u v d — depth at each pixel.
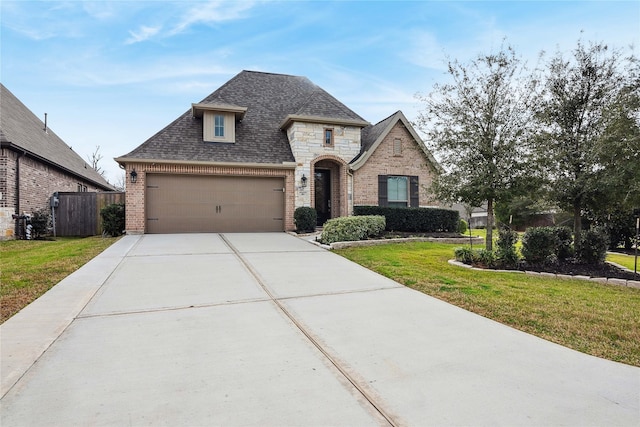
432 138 9.79
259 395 2.90
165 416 2.60
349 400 2.85
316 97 15.88
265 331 4.32
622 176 7.48
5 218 13.40
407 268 8.05
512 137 8.90
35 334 4.07
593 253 8.78
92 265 7.66
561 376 3.31
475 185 9.15
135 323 4.50
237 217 14.08
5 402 2.73
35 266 7.50
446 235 14.28
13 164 13.85
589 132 8.48
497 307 5.34
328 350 3.80
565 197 8.74
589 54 8.59
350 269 7.93
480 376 3.28
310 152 14.87
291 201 14.55
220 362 3.48
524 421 2.61
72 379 3.10
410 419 2.62
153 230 13.19
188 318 4.71
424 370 3.38
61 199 15.23
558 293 6.24
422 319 4.84
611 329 4.50
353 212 14.48
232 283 6.50
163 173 13.20
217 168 13.66
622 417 2.69
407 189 15.82
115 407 2.70
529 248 8.88
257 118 16.11
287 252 9.77
